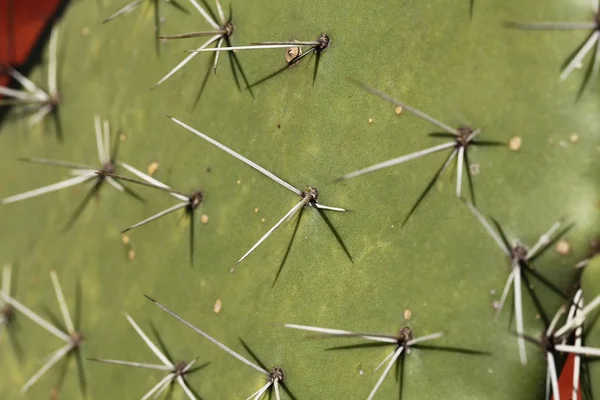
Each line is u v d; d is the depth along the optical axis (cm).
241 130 23
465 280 19
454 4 20
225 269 23
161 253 24
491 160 19
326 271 21
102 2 28
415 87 20
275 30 22
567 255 18
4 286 29
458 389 19
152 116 25
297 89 22
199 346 23
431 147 20
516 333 18
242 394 22
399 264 20
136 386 24
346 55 21
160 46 25
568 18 18
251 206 22
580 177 18
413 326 20
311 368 21
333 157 21
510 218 19
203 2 24
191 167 24
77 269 27
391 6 20
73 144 28
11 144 30
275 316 21
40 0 37
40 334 28
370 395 19
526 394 18
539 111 18
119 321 25
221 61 23
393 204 20
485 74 19
